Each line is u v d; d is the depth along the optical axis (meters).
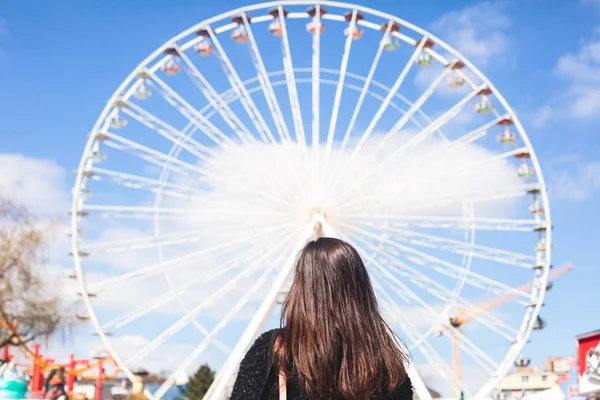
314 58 26.97
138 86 27.38
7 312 46.25
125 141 26.48
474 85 28.56
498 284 27.05
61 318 46.94
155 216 26.48
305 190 25.70
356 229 26.36
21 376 14.64
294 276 3.79
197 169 26.22
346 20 28.41
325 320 3.58
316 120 26.28
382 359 3.62
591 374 23.66
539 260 27.84
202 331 25.08
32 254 46.62
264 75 26.75
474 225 27.19
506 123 28.31
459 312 28.95
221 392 21.72
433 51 28.58
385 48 28.12
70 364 58.25
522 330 27.36
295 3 28.16
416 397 20.00
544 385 87.25
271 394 3.56
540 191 27.80
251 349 3.64
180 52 27.56
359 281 3.72
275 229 25.88
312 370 3.50
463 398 26.20
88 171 27.09
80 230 26.91
